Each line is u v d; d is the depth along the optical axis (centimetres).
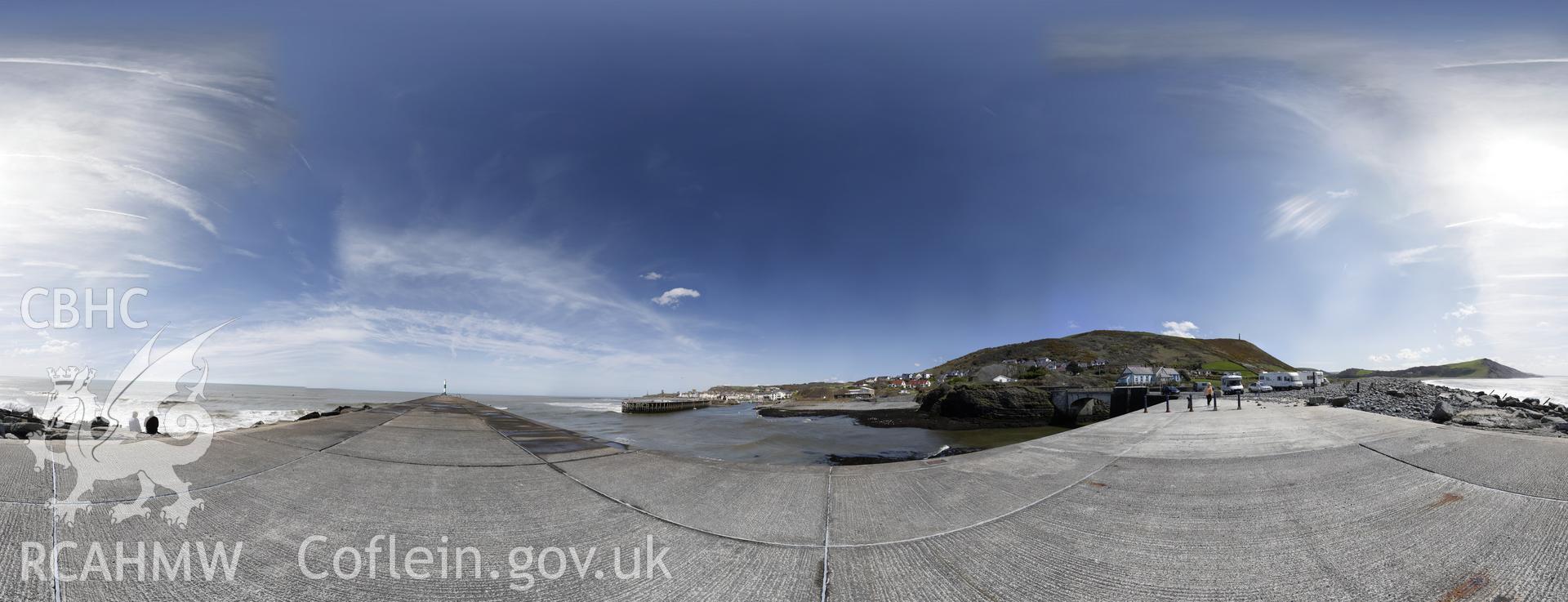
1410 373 19450
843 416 4975
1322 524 404
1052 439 953
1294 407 1582
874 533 407
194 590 279
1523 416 1552
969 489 548
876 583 315
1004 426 3759
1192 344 11138
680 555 360
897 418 4481
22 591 267
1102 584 312
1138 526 418
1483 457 581
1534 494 435
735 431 3238
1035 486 562
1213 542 376
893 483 579
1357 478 537
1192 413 1473
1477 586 290
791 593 302
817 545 381
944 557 357
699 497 514
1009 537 395
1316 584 303
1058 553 362
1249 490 518
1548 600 271
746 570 334
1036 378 6981
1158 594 299
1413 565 320
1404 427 870
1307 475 566
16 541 327
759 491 541
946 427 3691
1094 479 588
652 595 297
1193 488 539
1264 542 372
